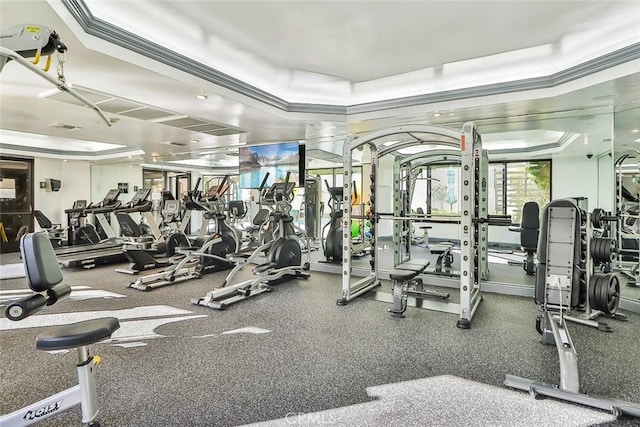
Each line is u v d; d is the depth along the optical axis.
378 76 4.32
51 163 9.09
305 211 6.94
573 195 5.36
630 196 4.33
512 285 4.66
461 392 2.27
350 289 4.36
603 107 4.25
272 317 3.70
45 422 1.95
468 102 4.25
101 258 6.54
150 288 4.79
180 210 6.75
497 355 2.79
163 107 4.42
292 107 4.96
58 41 1.81
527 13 2.85
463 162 3.49
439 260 5.52
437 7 2.79
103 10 2.79
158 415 2.04
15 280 5.43
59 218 9.27
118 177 9.70
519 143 6.29
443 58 3.77
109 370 2.56
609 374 2.48
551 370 2.54
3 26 2.41
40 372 2.55
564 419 1.99
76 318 3.68
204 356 2.78
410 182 6.13
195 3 2.72
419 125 3.74
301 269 5.72
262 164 7.18
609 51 3.29
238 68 4.07
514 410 2.08
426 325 3.46
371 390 2.29
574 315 3.64
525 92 3.94
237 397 2.22
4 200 8.27
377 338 3.13
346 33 3.23
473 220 3.69
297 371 2.54
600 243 3.34
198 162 8.52
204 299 4.14
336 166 6.81
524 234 5.51
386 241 6.90
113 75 3.30
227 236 6.16
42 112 4.66
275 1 2.70
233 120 5.10
